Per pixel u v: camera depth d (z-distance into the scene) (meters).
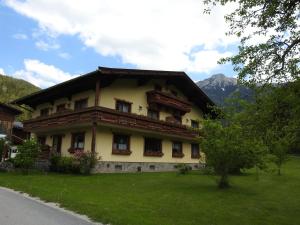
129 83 25.12
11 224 7.44
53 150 24.36
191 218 9.45
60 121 23.41
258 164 16.22
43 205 10.13
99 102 22.72
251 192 15.45
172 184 17.00
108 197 11.95
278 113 8.67
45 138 27.94
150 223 8.30
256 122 9.02
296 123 8.39
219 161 15.89
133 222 8.27
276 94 8.66
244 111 9.48
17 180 15.97
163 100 26.47
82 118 21.33
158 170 26.83
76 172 20.83
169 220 8.91
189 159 31.30
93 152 20.70
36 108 31.09
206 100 31.48
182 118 30.61
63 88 24.50
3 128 30.42
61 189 13.38
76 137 24.25
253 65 9.30
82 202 10.56
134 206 10.45
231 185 17.47
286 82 8.87
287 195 15.08
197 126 32.69
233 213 10.60
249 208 11.60
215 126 15.73
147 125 24.09
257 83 9.26
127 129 23.55
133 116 22.91
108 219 8.48
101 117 20.66
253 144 15.02
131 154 24.50
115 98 23.81
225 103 15.39
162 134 26.34
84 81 22.31
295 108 8.36
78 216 8.91
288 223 9.77
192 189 15.39
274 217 10.44
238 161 15.90
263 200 13.40
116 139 23.64
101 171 21.89
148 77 25.00
